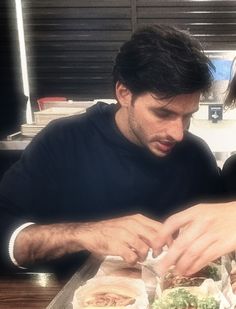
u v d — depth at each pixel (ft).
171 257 1.61
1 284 1.90
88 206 2.67
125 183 2.63
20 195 2.57
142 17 6.73
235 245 1.52
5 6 6.77
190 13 6.63
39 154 2.68
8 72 7.02
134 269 1.80
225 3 6.51
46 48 6.91
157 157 2.59
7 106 6.50
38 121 5.25
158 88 1.99
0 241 2.19
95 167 2.64
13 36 6.89
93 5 6.70
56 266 2.27
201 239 1.55
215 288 1.63
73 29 6.82
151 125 2.18
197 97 2.09
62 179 2.66
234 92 2.43
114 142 2.60
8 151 5.18
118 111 2.61
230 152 4.55
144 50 2.06
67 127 2.73
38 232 2.15
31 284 1.90
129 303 1.56
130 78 2.13
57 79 7.03
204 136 4.99
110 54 6.87
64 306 1.59
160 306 1.56
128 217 2.01
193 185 2.73
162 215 2.67
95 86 7.01
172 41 2.05
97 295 1.61
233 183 2.71
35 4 6.74
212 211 1.64
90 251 1.97
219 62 5.31
